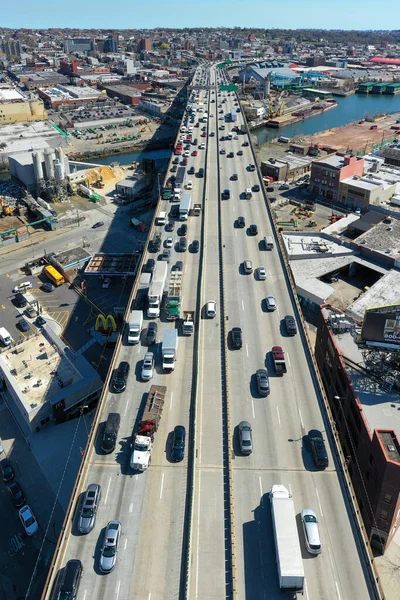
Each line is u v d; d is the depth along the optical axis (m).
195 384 67.81
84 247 140.25
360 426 67.25
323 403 64.75
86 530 48.97
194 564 46.38
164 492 53.53
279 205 163.88
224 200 131.38
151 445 58.62
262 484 54.50
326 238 130.50
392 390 75.44
